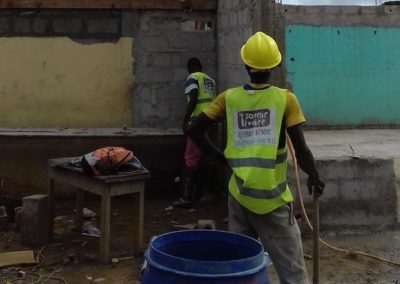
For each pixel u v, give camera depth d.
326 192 5.74
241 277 2.53
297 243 3.36
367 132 7.80
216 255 3.02
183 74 8.04
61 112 7.93
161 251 2.84
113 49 7.91
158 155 7.80
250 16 6.49
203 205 7.30
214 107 3.46
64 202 7.46
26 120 7.90
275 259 3.34
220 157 3.50
